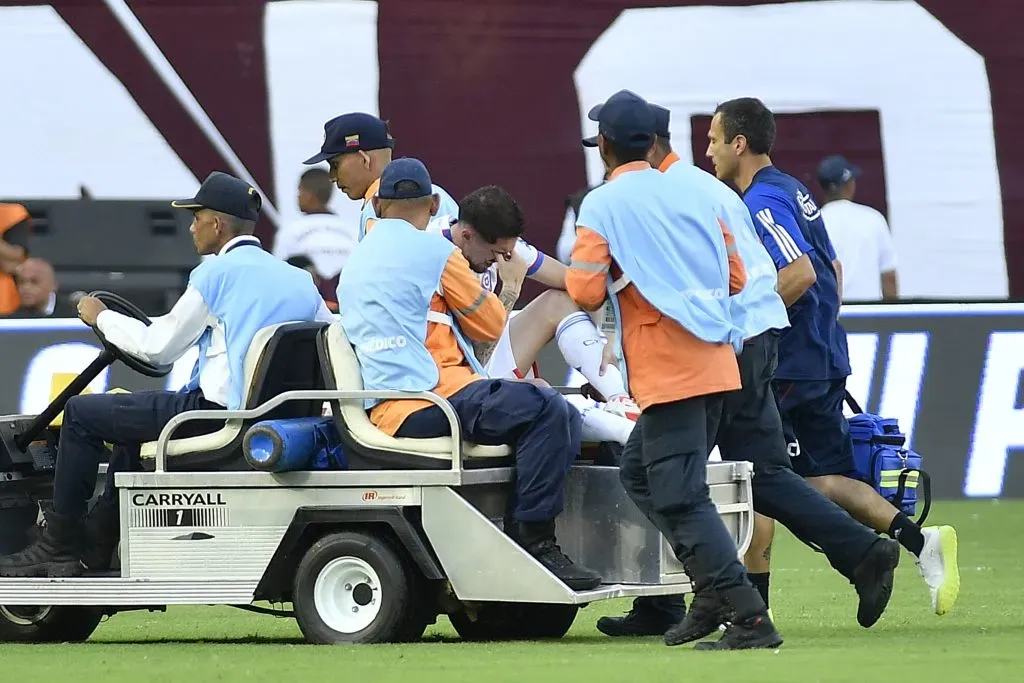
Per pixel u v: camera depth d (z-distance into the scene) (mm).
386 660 22141
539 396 24219
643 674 20438
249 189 26266
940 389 45969
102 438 25688
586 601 23578
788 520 25531
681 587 25328
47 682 20812
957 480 45969
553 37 49719
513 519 24547
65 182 49625
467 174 49781
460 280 24969
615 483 25266
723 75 50219
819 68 50250
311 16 49469
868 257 47531
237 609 31344
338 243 47125
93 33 49469
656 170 23297
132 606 25938
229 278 25469
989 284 50594
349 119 28344
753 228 25578
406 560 24141
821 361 27734
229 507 24625
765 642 22953
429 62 49625
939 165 50500
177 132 49562
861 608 25406
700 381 22594
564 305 30969
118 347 25609
